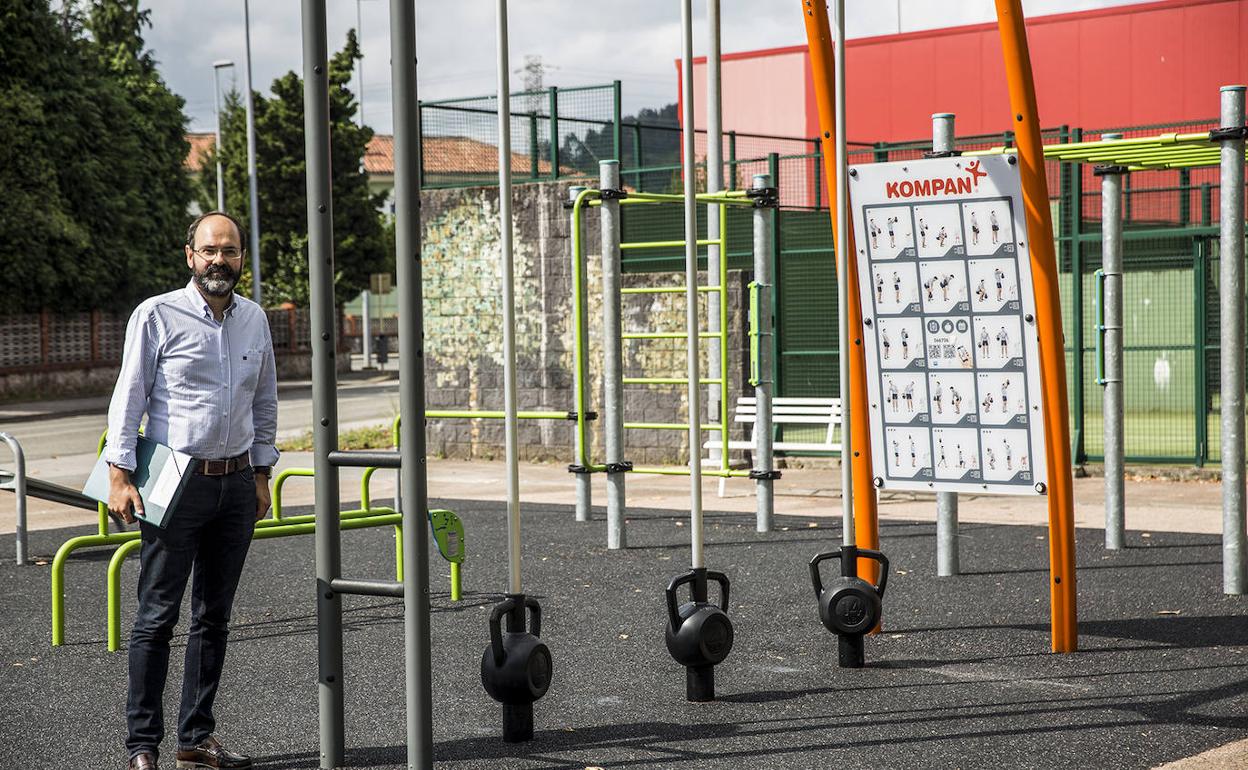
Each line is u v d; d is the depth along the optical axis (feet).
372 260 177.47
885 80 82.89
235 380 16.72
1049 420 22.82
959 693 20.13
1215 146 28.84
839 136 22.00
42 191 121.08
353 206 175.42
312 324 16.71
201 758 16.78
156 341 16.47
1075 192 50.67
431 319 60.59
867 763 16.79
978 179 23.12
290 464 60.03
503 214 17.75
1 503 48.73
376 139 240.53
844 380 21.90
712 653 19.67
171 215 140.46
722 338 38.75
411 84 15.31
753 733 18.21
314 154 16.62
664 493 47.60
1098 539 34.99
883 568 21.99
